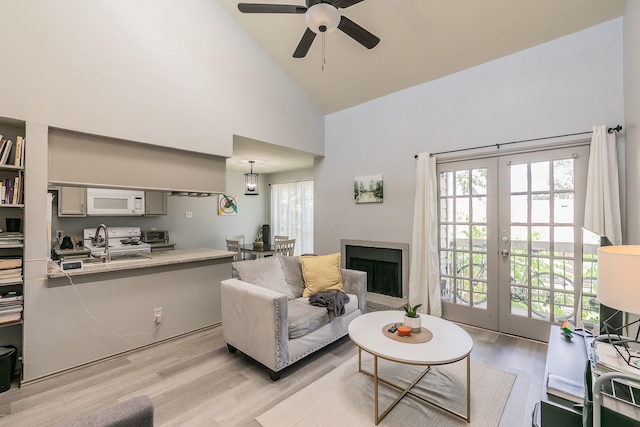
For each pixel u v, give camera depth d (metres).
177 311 3.13
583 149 2.76
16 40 2.20
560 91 2.88
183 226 5.84
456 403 1.98
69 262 2.47
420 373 2.35
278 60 4.00
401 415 1.87
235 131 3.60
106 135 2.62
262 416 1.86
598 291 1.31
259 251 5.28
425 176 3.70
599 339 1.51
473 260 3.46
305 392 2.12
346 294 3.16
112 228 4.75
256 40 3.79
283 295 2.29
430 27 3.07
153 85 2.91
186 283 3.22
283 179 6.94
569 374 1.44
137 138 2.81
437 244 3.68
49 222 2.58
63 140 2.50
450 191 3.64
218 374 2.37
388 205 4.20
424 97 3.84
